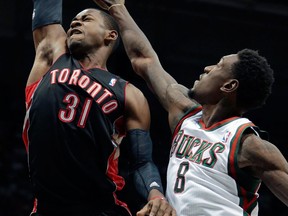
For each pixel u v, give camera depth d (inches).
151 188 179.8
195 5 564.4
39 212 185.9
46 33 200.8
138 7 549.0
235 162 169.8
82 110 184.2
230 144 171.9
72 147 181.5
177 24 563.2
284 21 584.1
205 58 570.3
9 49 551.8
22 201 540.7
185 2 560.1
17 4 548.4
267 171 168.6
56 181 181.3
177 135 185.9
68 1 524.7
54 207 183.3
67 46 198.4
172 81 200.7
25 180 556.1
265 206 573.0
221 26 573.9
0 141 560.4
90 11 201.8
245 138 172.2
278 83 586.2
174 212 170.7
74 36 194.5
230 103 181.9
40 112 184.7
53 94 185.5
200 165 173.8
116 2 209.5
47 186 182.4
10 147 563.8
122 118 189.6
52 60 197.0
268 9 581.0
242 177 170.1
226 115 181.8
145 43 206.2
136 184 183.2
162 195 178.4
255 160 169.2
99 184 183.0
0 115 562.6
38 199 185.0
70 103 184.5
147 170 184.2
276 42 583.8
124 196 461.4
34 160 183.8
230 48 573.9
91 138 182.7
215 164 171.6
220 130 177.0
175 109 193.5
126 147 192.5
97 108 185.0
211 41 570.9
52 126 182.2
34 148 183.8
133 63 205.3
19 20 547.2
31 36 552.7
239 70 180.7
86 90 186.4
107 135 184.5
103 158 183.9
